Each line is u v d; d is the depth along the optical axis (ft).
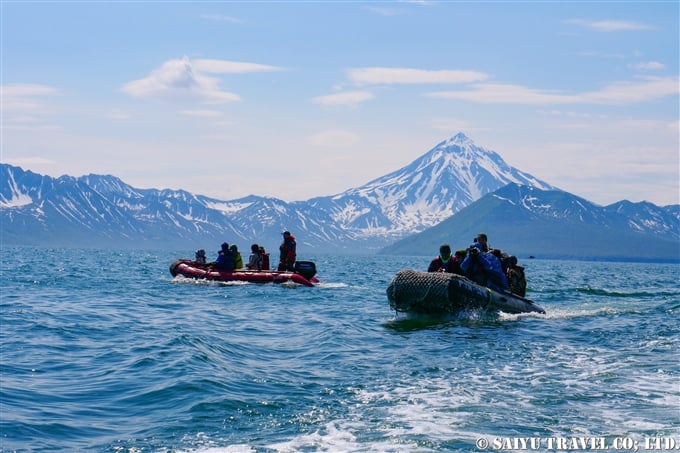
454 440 29.45
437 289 66.08
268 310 80.07
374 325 65.57
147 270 198.90
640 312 80.38
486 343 55.11
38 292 104.99
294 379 40.98
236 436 30.01
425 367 44.93
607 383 40.37
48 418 32.58
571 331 62.39
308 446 28.68
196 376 40.04
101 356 48.14
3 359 46.70
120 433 30.58
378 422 32.14
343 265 343.46
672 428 31.27
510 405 35.24
